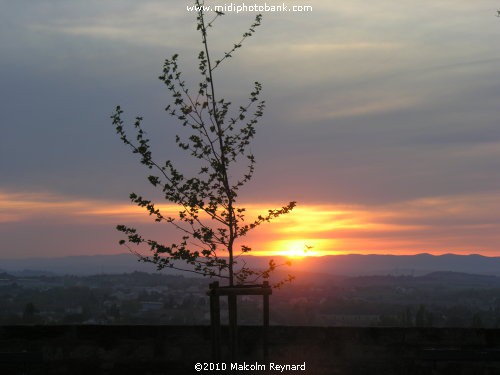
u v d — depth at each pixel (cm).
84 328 1248
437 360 1198
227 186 1134
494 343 1202
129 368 1231
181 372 1227
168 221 1134
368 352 1214
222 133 1147
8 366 1223
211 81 1157
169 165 1138
